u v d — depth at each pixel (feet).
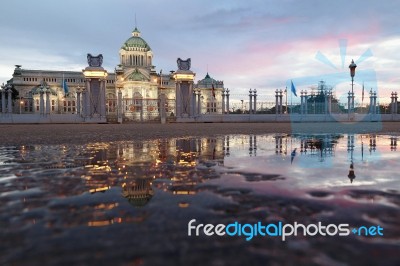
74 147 26.37
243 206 8.13
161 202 8.59
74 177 12.65
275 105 150.61
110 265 4.84
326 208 7.92
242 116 135.33
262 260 5.00
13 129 68.13
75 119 118.52
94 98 115.03
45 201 8.80
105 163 16.76
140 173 13.55
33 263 4.92
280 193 9.58
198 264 4.83
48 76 298.15
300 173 13.33
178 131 56.90
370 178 12.11
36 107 264.72
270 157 19.17
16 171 14.14
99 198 9.12
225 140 33.99
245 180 11.80
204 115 128.16
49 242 5.78
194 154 20.93
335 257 5.13
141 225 6.68
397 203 8.39
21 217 7.30
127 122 119.75
